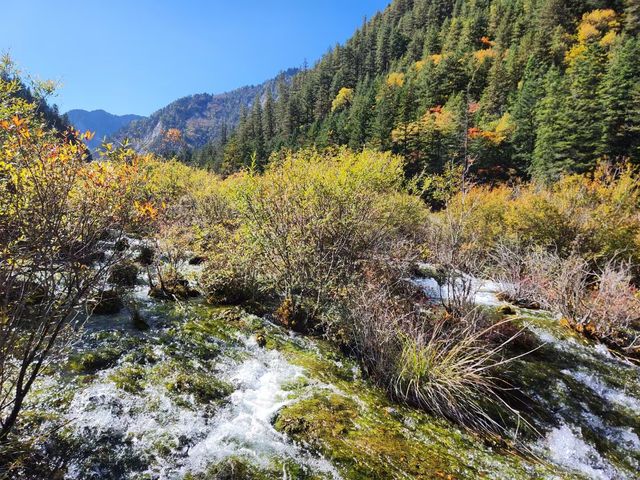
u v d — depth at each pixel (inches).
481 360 153.3
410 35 3831.2
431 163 1321.4
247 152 1978.3
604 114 1027.3
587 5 2401.6
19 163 91.0
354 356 166.1
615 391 176.6
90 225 101.9
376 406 130.7
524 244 379.6
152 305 183.6
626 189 394.9
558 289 254.2
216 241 245.6
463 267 297.0
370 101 2213.3
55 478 82.0
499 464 113.9
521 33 2581.2
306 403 124.1
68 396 108.0
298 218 198.7
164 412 109.4
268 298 211.9
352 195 212.1
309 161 254.4
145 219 134.9
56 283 106.4
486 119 1720.0
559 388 170.1
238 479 89.4
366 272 217.5
